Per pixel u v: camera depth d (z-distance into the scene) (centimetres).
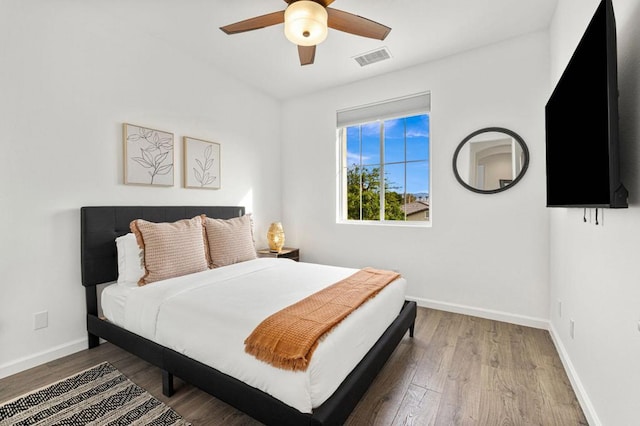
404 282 239
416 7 227
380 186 363
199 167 306
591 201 122
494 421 150
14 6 190
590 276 155
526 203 266
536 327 262
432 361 206
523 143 265
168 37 268
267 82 364
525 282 268
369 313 170
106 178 236
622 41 118
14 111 191
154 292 192
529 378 186
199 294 184
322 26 180
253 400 130
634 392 106
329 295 181
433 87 309
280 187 424
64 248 214
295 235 414
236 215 343
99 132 232
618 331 121
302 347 123
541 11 232
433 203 311
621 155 119
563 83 160
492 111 279
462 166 293
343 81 360
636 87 106
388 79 338
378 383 181
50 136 206
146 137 260
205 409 158
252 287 198
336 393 130
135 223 223
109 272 232
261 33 262
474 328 262
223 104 336
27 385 178
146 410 156
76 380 184
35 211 200
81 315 223
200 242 252
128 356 215
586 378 158
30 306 198
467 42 276
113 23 239
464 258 296
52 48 207
